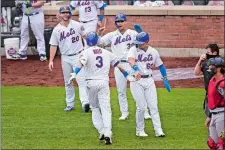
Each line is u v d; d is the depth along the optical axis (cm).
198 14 5656
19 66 5300
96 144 2939
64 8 3666
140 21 5691
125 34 3462
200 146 2892
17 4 5484
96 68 2927
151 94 3066
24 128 3291
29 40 5653
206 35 5678
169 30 5694
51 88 4519
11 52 5556
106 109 2933
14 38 5588
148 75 3059
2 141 3014
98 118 2981
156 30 5703
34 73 5050
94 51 2938
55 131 3225
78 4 5141
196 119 3491
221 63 2558
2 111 3712
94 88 2927
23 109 3781
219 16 5647
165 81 3108
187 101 4009
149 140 3022
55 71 5112
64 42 3675
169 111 3697
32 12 5453
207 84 2697
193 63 5400
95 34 2959
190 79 4806
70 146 2903
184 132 3189
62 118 3538
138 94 3056
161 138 3064
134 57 3030
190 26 5681
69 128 3291
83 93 3681
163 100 4038
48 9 5769
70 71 3709
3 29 5888
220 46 5669
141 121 3091
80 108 3822
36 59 5597
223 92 2545
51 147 2888
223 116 2573
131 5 6228
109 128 2920
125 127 3319
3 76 4934
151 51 3042
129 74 3131
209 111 2627
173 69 5153
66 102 3784
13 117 3562
